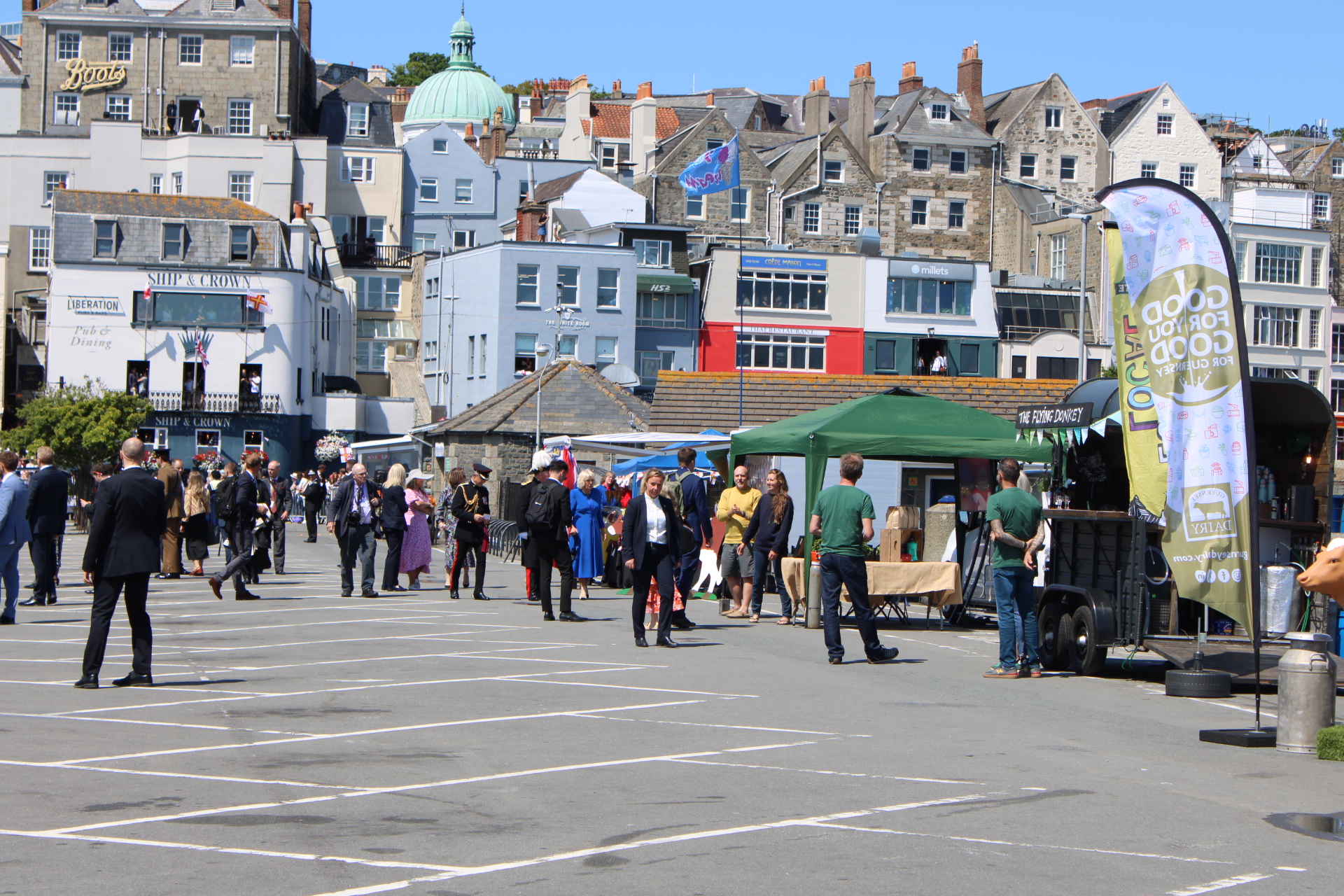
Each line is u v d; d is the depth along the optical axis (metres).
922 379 40.72
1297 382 16.34
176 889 6.74
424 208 93.50
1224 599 12.52
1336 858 7.70
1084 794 9.30
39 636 17.95
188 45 89.12
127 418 60.59
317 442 72.12
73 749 10.30
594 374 58.91
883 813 8.56
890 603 21.72
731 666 15.93
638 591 17.81
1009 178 92.44
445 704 12.76
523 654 16.66
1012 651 15.60
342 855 7.42
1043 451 20.59
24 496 19.27
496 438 55.91
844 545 16.38
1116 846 7.86
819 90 96.94
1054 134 93.19
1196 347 12.86
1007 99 97.19
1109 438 18.30
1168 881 7.13
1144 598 15.66
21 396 78.44
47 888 6.75
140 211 70.94
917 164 91.00
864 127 93.06
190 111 89.00
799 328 77.44
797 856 7.48
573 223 81.69
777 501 21.61
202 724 11.48
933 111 91.94
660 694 13.60
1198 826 8.44
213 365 70.62
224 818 8.25
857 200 89.88
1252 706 13.75
